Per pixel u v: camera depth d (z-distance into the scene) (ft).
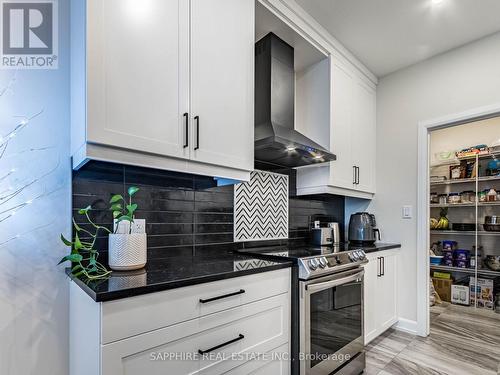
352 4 6.23
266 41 6.75
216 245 6.14
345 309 6.07
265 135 5.86
